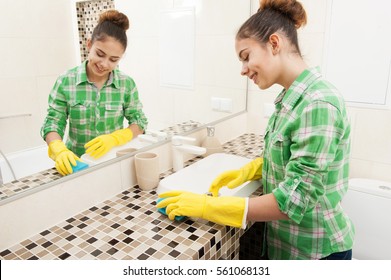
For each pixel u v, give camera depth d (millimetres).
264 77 821
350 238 921
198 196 883
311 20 1572
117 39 1050
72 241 847
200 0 1426
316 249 887
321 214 836
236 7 1642
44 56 882
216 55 1590
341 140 754
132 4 1101
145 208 1017
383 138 1525
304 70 797
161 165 1311
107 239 853
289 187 729
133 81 1156
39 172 892
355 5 1449
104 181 1067
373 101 1510
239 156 1415
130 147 1169
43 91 892
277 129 866
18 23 823
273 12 790
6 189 826
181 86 1401
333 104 702
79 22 945
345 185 845
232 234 955
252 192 1098
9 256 790
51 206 915
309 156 703
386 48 1424
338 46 1533
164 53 1287
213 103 1629
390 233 1428
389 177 1550
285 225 923
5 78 812
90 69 992
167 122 1355
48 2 875
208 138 1469
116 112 1110
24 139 861
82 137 1009
